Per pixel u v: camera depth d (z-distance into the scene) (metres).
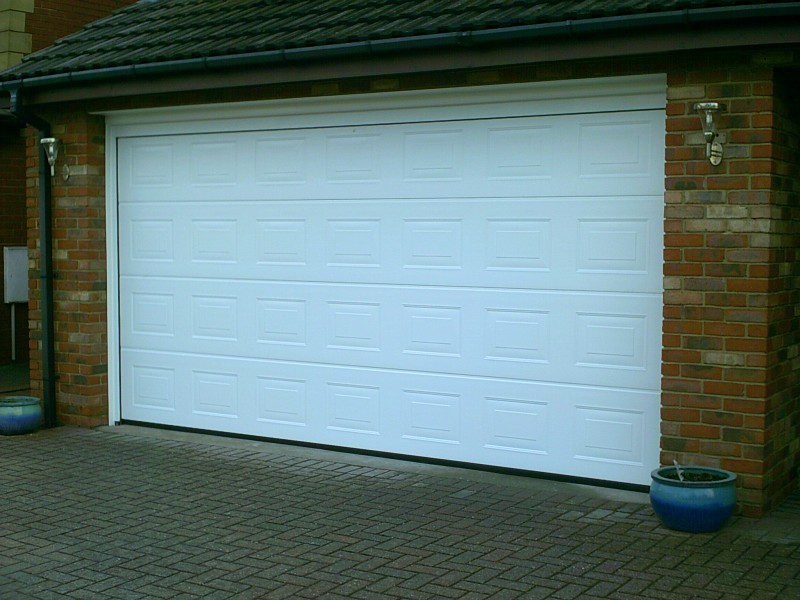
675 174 6.27
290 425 8.27
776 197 6.12
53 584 5.13
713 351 6.20
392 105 7.55
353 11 7.79
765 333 6.04
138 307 9.06
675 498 5.78
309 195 8.05
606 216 6.79
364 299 7.83
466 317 7.38
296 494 6.78
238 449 8.15
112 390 9.17
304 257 8.12
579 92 6.79
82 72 8.16
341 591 4.98
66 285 9.08
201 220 8.64
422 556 5.49
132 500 6.66
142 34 8.96
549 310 7.03
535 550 5.57
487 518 6.19
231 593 4.98
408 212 7.59
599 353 6.86
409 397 7.66
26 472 7.43
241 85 7.55
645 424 6.71
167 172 8.80
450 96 7.29
